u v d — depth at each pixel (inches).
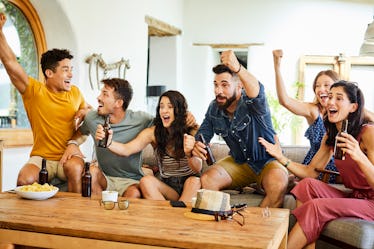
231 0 334.0
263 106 135.6
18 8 201.6
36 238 90.0
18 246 96.9
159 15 302.8
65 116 146.9
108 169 146.6
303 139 318.3
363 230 108.0
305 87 326.3
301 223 115.3
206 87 339.3
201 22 339.6
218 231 87.3
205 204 97.9
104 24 239.9
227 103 139.3
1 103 195.8
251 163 144.5
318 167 136.1
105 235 85.4
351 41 322.7
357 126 122.6
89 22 227.0
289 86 327.0
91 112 147.7
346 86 123.0
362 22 321.4
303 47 326.0
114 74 250.1
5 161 191.2
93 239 86.5
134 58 271.6
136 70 274.8
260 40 331.3
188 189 133.5
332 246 130.3
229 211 98.0
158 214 100.0
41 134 146.1
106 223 91.7
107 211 101.9
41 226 89.5
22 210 101.4
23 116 206.5
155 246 82.9
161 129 139.1
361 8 321.1
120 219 95.0
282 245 104.0
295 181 155.6
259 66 329.4
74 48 217.9
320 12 324.2
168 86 336.5
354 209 115.8
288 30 327.3
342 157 115.1
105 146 128.6
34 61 210.2
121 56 257.0
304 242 115.4
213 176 141.0
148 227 89.1
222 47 337.4
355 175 121.9
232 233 86.1
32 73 209.8
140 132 144.3
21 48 204.1
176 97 138.0
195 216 96.7
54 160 147.0
